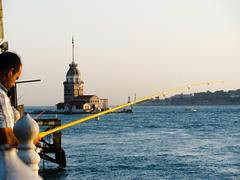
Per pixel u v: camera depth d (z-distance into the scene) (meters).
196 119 184.12
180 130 111.69
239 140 78.69
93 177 39.66
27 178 2.17
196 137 87.31
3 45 16.09
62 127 6.16
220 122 153.50
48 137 39.44
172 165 46.84
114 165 46.69
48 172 41.47
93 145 71.88
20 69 4.57
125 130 114.94
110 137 90.00
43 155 38.00
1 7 15.45
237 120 168.75
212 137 86.94
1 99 4.05
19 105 14.97
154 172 42.47
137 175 40.84
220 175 40.59
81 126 142.12
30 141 3.67
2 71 4.43
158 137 88.12
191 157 54.00
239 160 50.50
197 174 41.28
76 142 78.56
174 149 64.06
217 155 55.97
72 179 38.72
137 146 69.06
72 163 47.97
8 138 3.72
